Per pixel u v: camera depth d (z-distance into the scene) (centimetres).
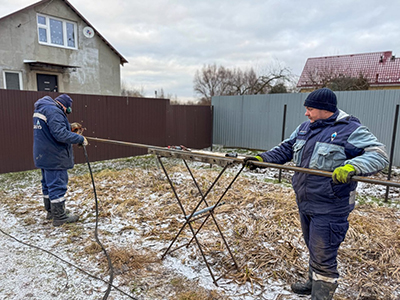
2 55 1150
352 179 156
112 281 239
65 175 354
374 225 353
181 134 961
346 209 186
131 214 391
